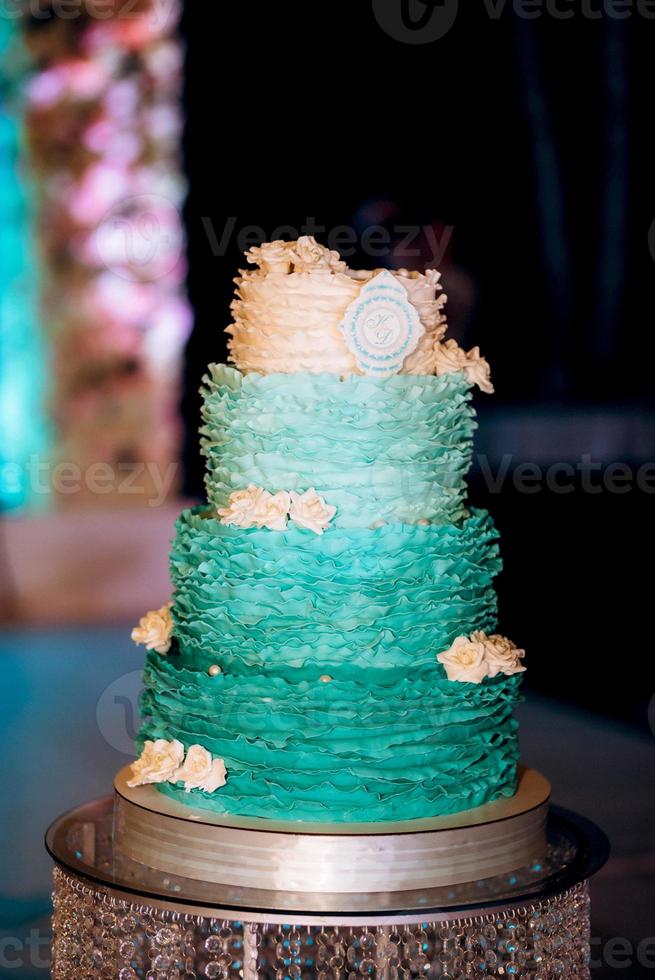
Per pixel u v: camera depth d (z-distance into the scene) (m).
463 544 2.64
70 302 9.16
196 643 2.67
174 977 2.52
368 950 2.56
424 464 2.63
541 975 2.54
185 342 9.27
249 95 8.62
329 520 2.56
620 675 6.47
